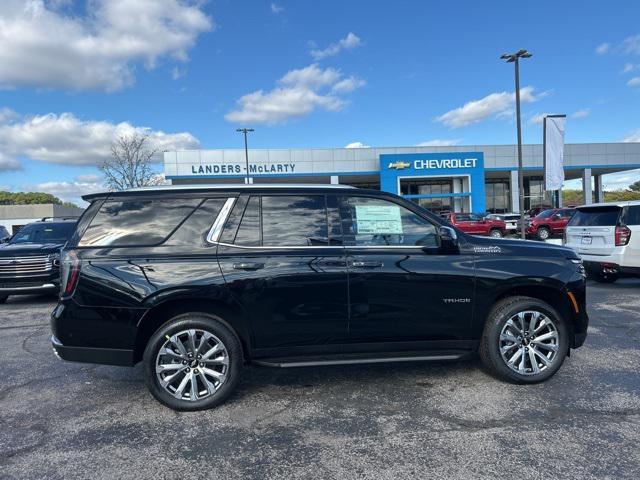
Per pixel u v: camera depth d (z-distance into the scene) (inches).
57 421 150.6
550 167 813.9
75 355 154.3
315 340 161.2
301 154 1558.8
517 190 1617.9
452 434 136.0
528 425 140.5
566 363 195.2
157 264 153.9
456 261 167.0
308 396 167.0
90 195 163.9
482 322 169.2
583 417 144.9
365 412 152.6
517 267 169.6
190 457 126.6
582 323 174.9
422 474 115.8
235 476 117.0
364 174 1578.5
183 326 154.4
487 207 1850.4
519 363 170.4
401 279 162.6
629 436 132.6
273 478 115.8
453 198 1609.3
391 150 1585.9
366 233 166.7
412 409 153.9
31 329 286.2
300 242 162.4
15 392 177.2
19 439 138.6
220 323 156.9
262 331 158.2
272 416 151.3
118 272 152.9
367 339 163.3
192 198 163.5
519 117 841.5
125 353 152.8
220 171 1533.0
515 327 170.1
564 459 121.0
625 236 356.8
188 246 157.6
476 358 204.7
